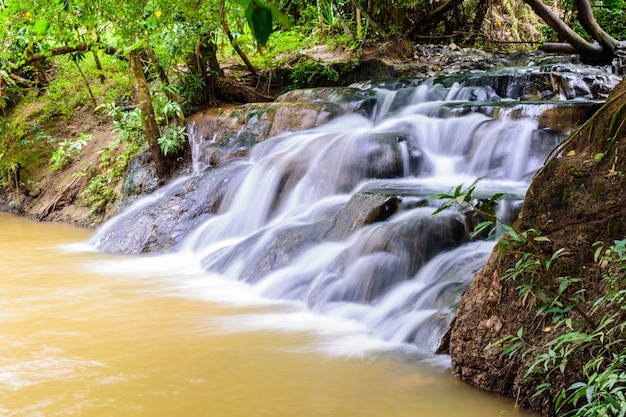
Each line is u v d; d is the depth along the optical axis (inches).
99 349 172.2
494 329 143.6
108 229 331.6
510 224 205.2
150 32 328.2
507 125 272.7
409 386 146.8
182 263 281.7
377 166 280.8
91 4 316.8
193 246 303.0
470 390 144.6
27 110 477.7
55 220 417.1
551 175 145.3
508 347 133.7
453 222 203.9
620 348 121.0
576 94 321.1
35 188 445.7
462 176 277.4
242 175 322.3
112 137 439.2
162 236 311.3
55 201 420.2
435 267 196.5
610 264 130.5
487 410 135.2
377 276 200.7
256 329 187.5
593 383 120.5
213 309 209.0
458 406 136.9
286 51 498.6
